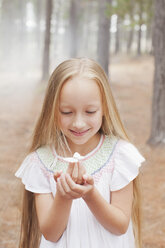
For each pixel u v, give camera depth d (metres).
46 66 18.88
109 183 1.52
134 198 1.68
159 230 3.85
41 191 1.55
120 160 1.54
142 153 6.51
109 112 1.49
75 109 1.35
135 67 23.98
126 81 17.72
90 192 1.28
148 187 5.02
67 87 1.34
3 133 9.02
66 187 1.23
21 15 43.34
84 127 1.35
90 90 1.34
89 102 1.34
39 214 1.51
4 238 3.69
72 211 1.49
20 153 7.06
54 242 1.50
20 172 1.63
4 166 6.17
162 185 5.04
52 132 1.57
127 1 11.65
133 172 1.52
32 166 1.58
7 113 11.88
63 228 1.40
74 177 1.26
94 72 1.39
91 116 1.37
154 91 7.13
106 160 1.54
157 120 7.04
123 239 1.54
